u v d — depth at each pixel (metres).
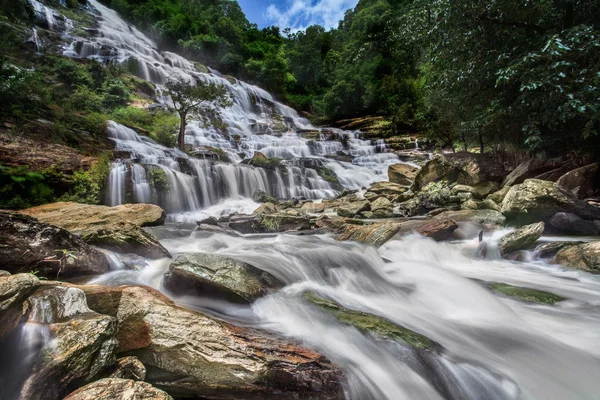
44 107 11.27
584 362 2.91
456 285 4.46
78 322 2.14
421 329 3.37
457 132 14.80
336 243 6.25
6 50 16.53
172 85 14.15
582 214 6.62
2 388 1.88
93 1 32.47
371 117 31.17
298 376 2.31
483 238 6.66
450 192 9.95
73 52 21.73
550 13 7.83
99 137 12.16
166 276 3.78
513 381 2.59
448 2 8.49
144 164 10.33
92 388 1.72
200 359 2.33
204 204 11.55
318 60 44.25
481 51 8.58
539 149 8.88
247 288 3.52
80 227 6.33
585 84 6.48
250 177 13.25
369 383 2.47
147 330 2.46
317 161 17.30
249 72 39.19
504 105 8.89
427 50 12.59
